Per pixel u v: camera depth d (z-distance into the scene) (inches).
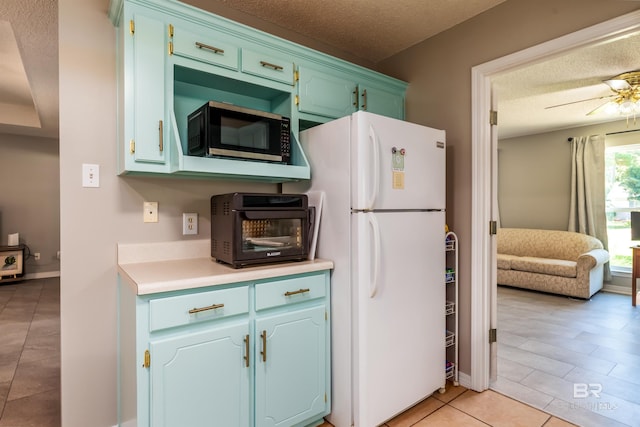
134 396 55.3
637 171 190.7
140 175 70.5
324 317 73.7
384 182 72.9
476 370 89.6
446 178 97.0
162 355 53.9
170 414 54.6
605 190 195.9
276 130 75.2
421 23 94.3
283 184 91.9
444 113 97.5
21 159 228.4
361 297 69.3
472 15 90.7
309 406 70.9
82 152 67.4
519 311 160.2
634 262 168.2
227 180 84.0
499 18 85.6
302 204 74.5
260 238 69.4
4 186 223.1
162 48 64.4
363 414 69.2
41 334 128.8
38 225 233.3
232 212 66.0
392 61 112.8
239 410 61.4
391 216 74.1
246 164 70.4
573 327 138.3
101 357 69.2
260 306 64.2
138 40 62.2
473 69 90.3
